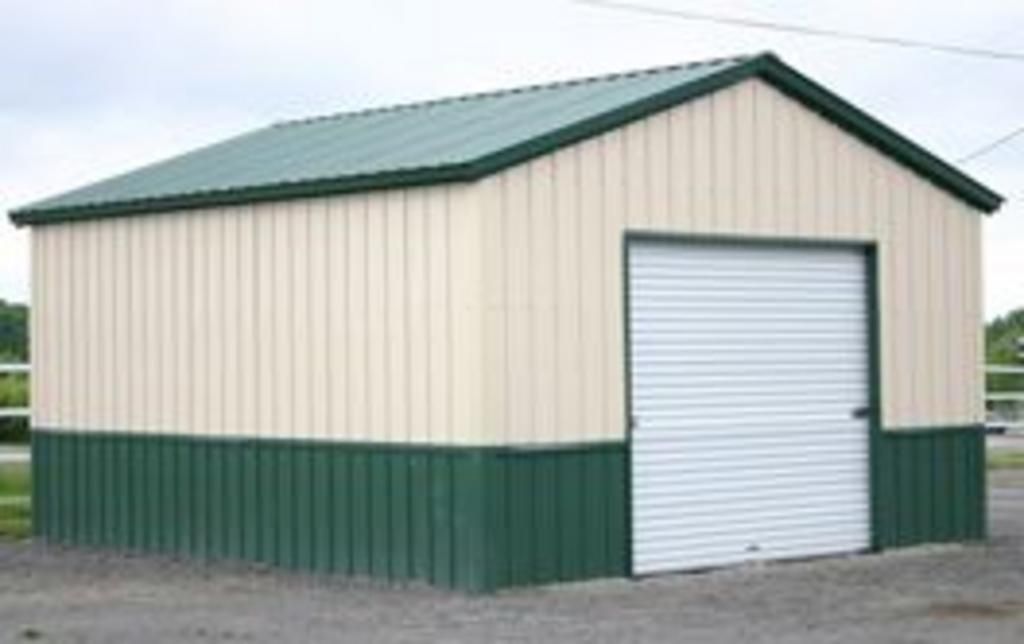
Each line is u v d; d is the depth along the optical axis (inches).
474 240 644.7
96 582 693.9
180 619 601.9
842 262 766.5
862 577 697.6
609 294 681.0
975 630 576.7
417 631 571.8
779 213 737.0
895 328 780.0
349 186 682.8
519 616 599.5
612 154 682.2
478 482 645.9
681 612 609.6
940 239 797.2
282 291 719.1
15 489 1051.3
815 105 747.4
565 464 667.4
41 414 845.8
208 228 753.0
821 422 757.9
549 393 663.1
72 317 826.8
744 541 729.6
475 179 643.5
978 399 810.2
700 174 710.5
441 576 660.1
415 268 666.2
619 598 640.4
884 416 775.7
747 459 730.8
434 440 661.3
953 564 735.7
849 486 768.3
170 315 772.0
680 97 699.4
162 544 777.6
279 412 721.6
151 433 783.1
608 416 680.4
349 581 682.2
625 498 685.3
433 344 660.1
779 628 578.2
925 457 790.5
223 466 747.4
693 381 711.7
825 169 754.2
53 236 837.8
